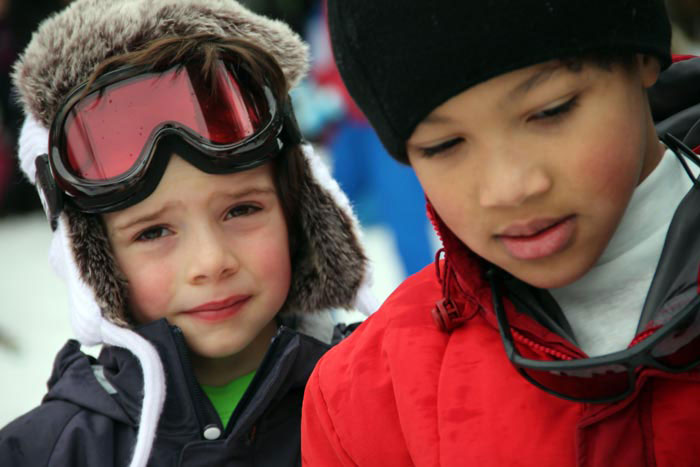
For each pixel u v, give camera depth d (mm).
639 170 1693
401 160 1913
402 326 2104
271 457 2621
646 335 1677
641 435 1685
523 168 1620
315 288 2898
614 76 1638
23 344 6250
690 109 2217
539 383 1763
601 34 1603
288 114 2760
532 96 1606
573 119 1619
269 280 2646
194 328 2604
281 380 2547
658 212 1836
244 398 2559
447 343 2023
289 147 2760
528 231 1667
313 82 6484
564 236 1669
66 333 6484
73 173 2572
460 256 1938
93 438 2557
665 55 1766
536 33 1589
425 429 1920
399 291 2246
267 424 2641
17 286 7727
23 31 9148
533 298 1913
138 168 2496
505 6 1596
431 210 1920
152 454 2564
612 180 1637
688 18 5277
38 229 9820
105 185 2521
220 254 2533
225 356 2652
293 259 2902
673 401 1681
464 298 2061
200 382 2752
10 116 9672
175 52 2568
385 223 6000
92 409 2607
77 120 2576
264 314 2652
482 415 1862
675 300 1652
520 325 1873
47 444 2559
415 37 1672
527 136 1625
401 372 2016
